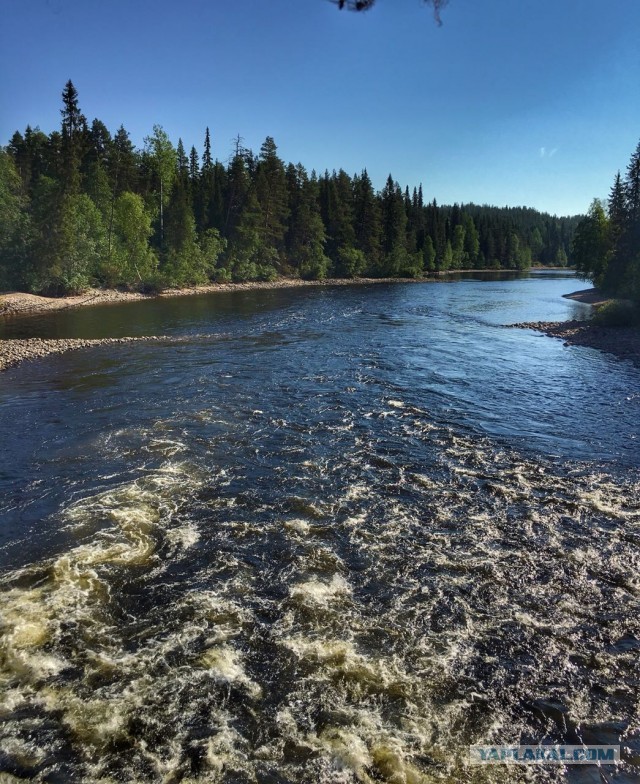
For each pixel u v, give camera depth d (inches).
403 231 3715.6
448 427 493.0
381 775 161.8
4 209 1525.6
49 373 699.4
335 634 221.9
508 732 178.1
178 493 348.2
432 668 205.0
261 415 518.3
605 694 194.9
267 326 1194.0
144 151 2423.7
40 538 292.7
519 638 222.4
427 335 1093.8
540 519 321.7
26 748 167.9
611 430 490.9
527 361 823.7
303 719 180.7
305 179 3147.1
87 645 212.5
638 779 162.4
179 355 831.7
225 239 2544.3
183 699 187.5
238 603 240.1
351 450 429.4
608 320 1172.5
